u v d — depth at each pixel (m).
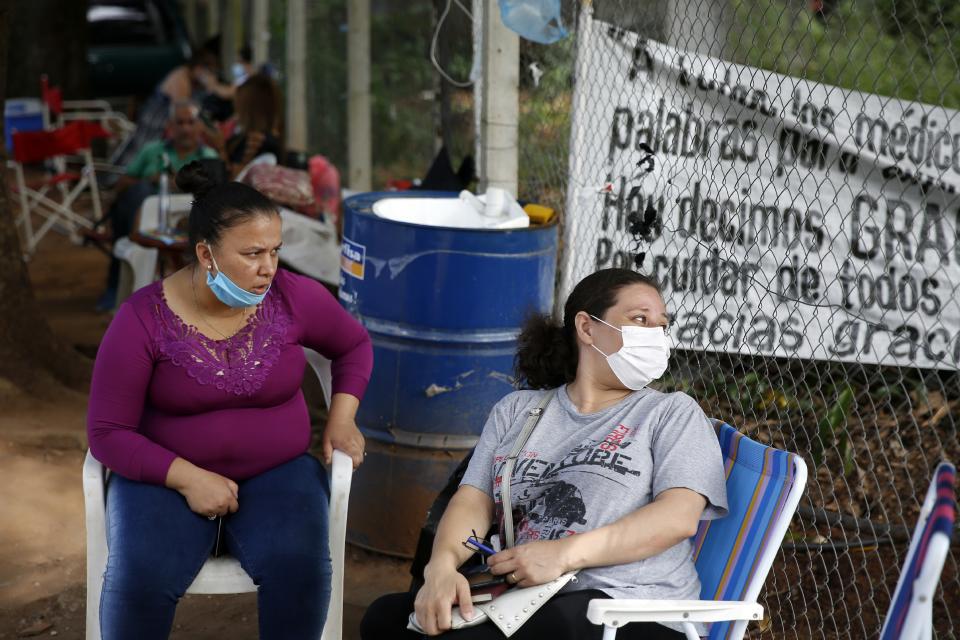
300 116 10.90
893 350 4.26
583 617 2.44
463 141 5.96
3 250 5.43
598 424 2.73
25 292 5.57
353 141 8.64
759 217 4.00
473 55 5.09
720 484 2.58
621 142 4.15
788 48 4.75
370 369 3.27
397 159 10.11
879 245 4.16
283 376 2.99
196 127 7.23
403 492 4.05
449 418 3.98
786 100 3.94
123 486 2.86
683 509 2.51
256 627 3.67
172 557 2.74
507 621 2.44
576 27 4.42
